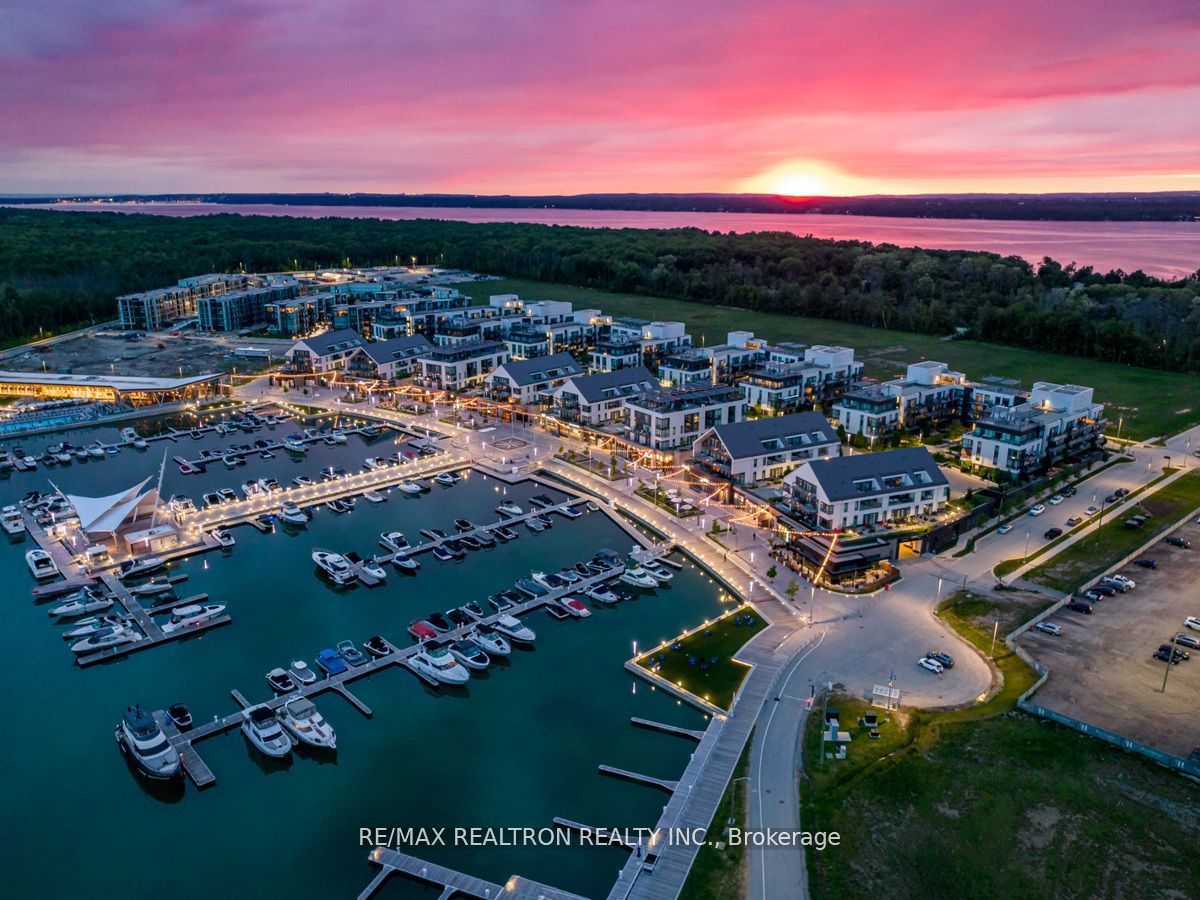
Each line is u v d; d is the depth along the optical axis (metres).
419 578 119.19
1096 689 87.81
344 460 170.00
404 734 85.44
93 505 128.62
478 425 190.25
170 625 103.31
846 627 101.62
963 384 188.75
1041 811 70.44
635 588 115.94
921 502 129.00
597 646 101.38
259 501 144.50
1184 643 96.81
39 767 81.25
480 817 73.88
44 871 68.50
